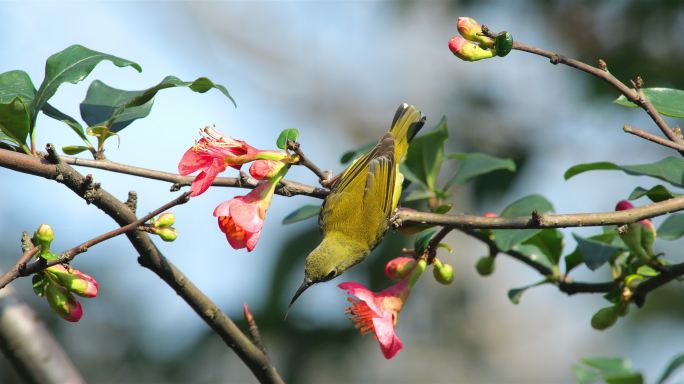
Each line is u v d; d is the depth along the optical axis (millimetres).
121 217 5379
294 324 12031
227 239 5527
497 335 18078
